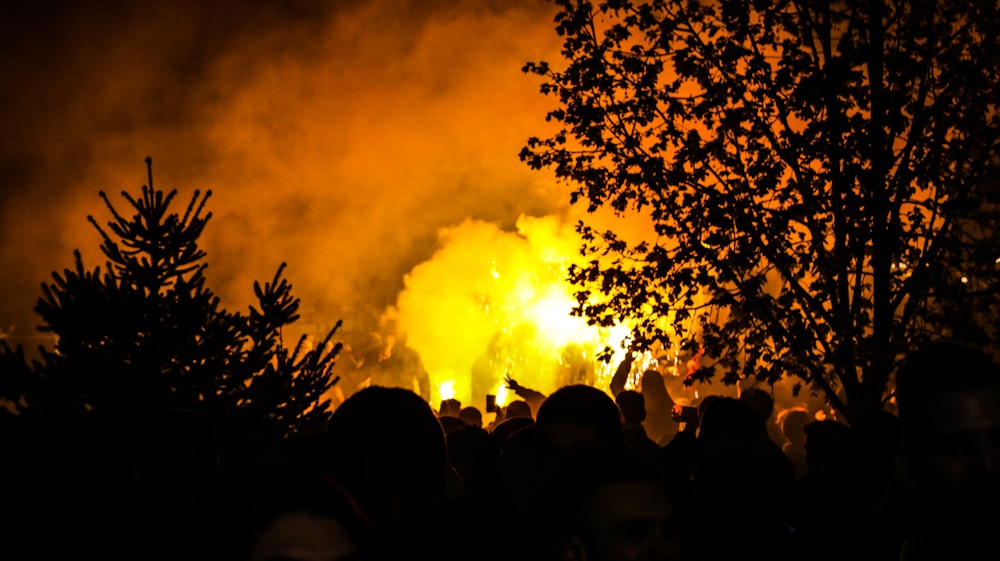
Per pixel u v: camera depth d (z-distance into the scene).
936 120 8.87
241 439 6.48
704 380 8.98
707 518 3.83
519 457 5.59
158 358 6.43
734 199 8.89
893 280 9.06
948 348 2.94
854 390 8.80
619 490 3.33
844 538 3.73
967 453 2.80
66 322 6.42
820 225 8.95
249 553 2.28
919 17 8.91
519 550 3.61
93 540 3.20
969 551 2.78
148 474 4.18
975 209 8.75
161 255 6.71
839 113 8.87
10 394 6.31
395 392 4.34
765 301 8.77
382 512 3.60
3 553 3.28
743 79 9.12
